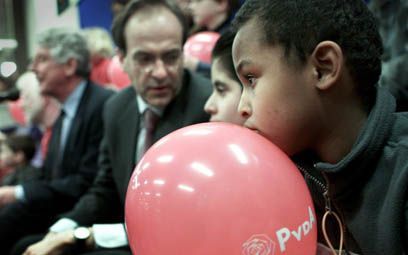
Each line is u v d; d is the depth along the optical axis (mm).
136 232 596
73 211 1401
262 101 642
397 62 1375
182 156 589
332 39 619
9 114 4273
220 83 1008
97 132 1754
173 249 557
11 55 5742
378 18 1543
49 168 1906
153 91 1219
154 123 1268
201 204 550
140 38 1207
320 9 621
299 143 659
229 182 559
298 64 620
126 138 1313
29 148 2957
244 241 546
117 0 2318
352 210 666
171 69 1219
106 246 1186
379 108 644
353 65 631
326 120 644
